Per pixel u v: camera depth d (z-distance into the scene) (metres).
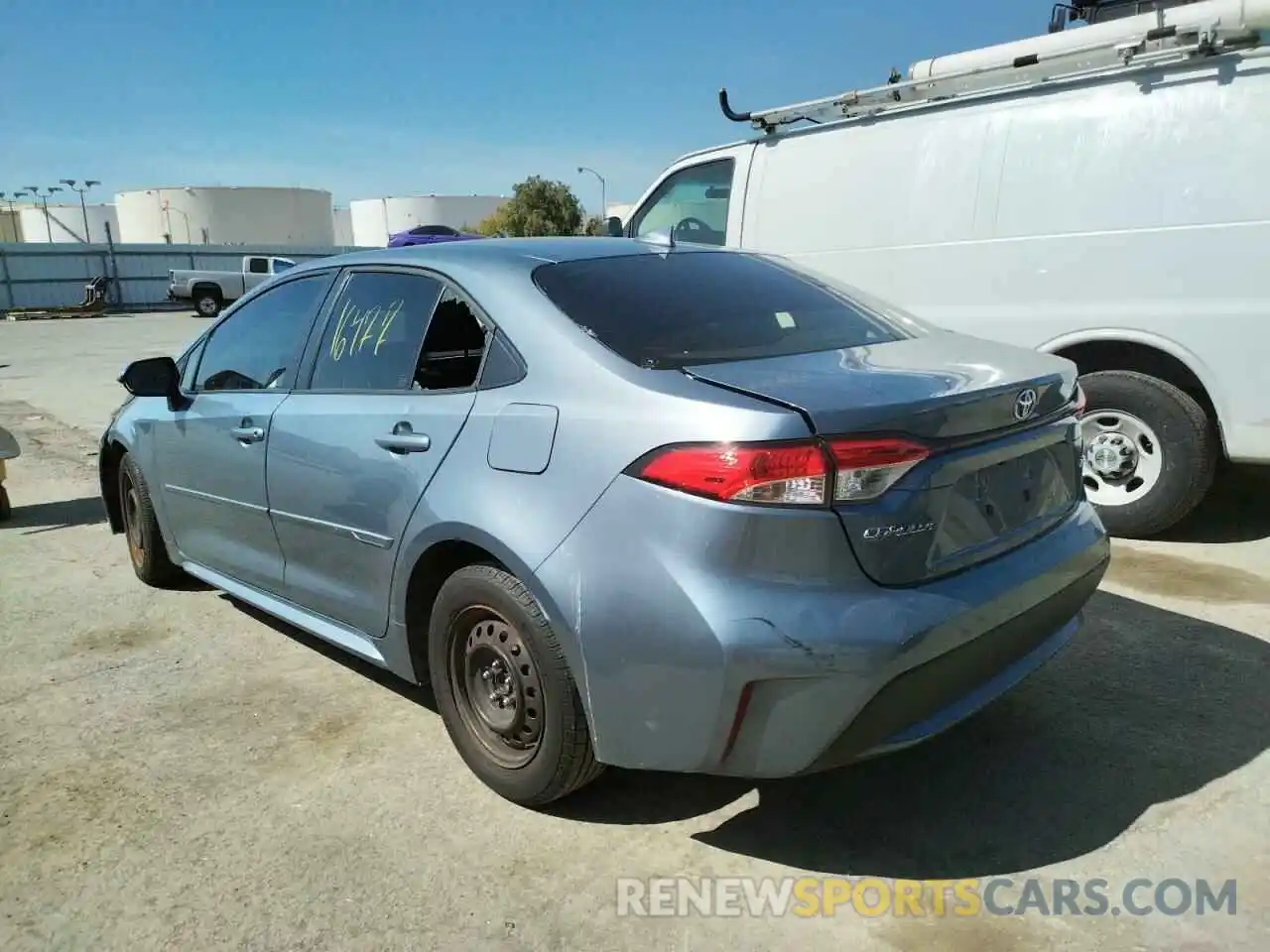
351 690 3.68
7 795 2.98
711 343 2.77
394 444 3.02
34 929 2.38
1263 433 4.69
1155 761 3.02
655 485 2.37
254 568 3.89
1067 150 5.11
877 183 5.85
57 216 85.12
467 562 2.96
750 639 2.23
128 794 2.97
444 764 3.12
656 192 7.25
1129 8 6.99
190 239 78.75
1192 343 4.80
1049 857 2.57
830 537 2.25
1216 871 2.49
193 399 4.20
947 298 5.59
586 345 2.69
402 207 85.12
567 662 2.55
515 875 2.56
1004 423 2.57
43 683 3.79
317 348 3.59
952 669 2.40
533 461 2.62
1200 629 3.99
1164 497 5.09
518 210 57.19
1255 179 4.57
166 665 3.94
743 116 6.48
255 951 2.29
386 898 2.47
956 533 2.47
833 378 2.51
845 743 2.29
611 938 2.31
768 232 6.41
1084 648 3.83
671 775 3.03
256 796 2.95
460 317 3.04
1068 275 5.14
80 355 19.31
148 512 4.69
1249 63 4.59
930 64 5.72
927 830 2.71
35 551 5.64
